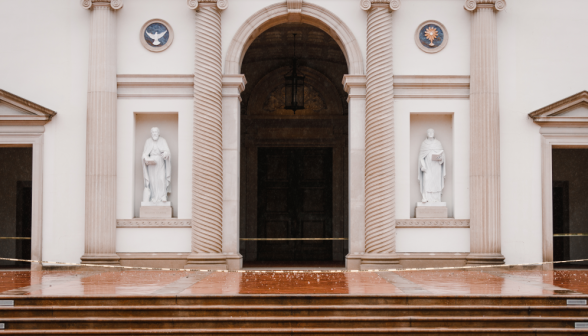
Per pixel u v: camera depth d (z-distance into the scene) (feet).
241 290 32.63
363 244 49.32
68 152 49.37
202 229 48.16
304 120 69.36
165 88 49.80
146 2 50.14
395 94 50.06
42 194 49.14
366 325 28.63
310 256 69.05
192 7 49.03
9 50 50.14
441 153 49.96
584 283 37.22
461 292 31.48
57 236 48.91
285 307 29.35
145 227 49.14
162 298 29.96
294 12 50.14
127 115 49.70
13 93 49.88
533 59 50.52
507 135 50.03
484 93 49.21
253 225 68.44
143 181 50.19
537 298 30.04
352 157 49.78
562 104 49.39
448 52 50.39
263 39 64.95
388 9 49.57
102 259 47.67
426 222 49.39
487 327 28.60
